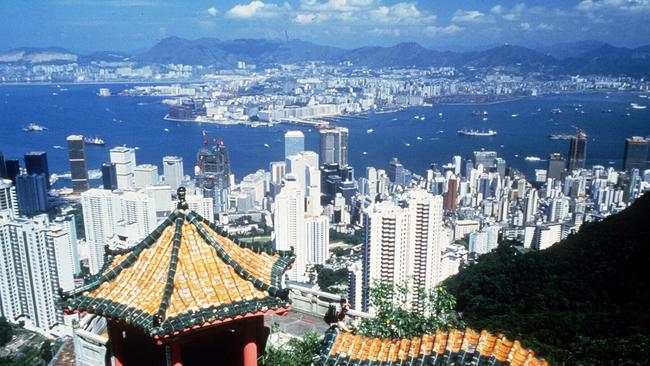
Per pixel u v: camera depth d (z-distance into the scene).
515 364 10.84
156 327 10.91
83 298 12.35
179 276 12.16
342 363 12.27
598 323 44.50
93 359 15.75
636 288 54.69
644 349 36.00
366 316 17.25
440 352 11.55
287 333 19.17
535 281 60.69
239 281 12.53
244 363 13.13
